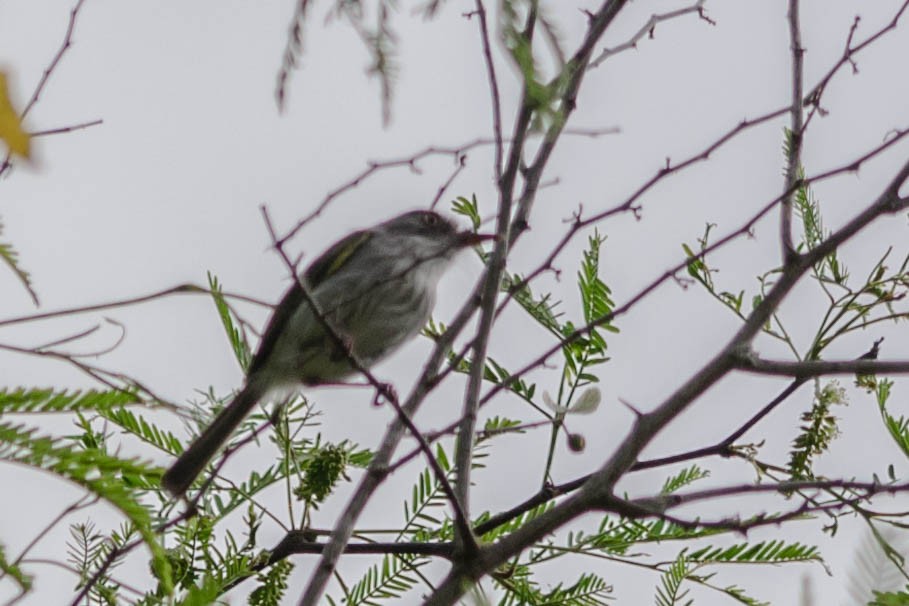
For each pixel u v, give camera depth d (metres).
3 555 4.85
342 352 7.18
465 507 7.52
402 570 8.26
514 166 8.17
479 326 8.03
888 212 7.24
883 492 6.67
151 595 6.72
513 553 6.89
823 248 7.31
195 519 7.79
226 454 7.73
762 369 7.09
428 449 7.03
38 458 4.27
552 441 8.27
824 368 7.09
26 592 4.82
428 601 6.84
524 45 4.02
